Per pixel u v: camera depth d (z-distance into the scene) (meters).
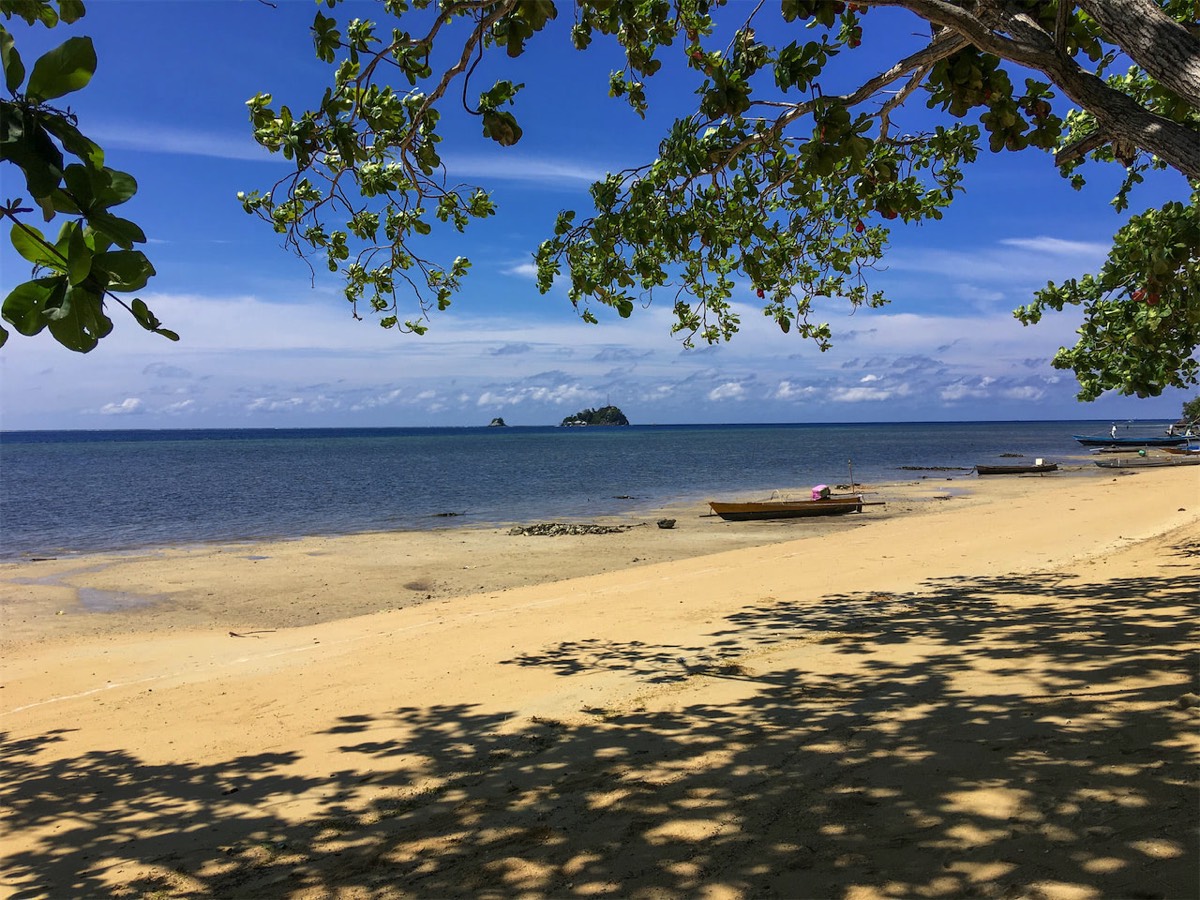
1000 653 6.86
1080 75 3.52
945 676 6.30
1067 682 5.73
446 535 24.48
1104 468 51.66
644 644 8.76
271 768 5.73
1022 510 22.86
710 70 5.00
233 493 42.16
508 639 9.62
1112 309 8.45
